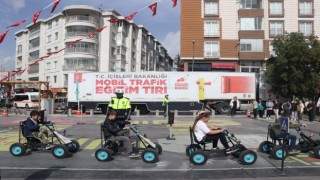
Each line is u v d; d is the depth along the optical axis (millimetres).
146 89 31703
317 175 8000
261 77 40188
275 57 39562
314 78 35969
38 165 8914
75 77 32344
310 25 45469
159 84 31672
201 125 9383
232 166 8883
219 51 45281
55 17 64812
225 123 21766
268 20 45625
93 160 9562
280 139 10062
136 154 9492
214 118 26875
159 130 17312
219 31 45406
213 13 45656
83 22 59969
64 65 61531
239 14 45250
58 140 10203
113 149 9766
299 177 7809
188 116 28891
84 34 60312
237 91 31719
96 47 61750
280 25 45500
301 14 45438
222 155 9320
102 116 28703
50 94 38812
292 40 36531
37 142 10094
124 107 11367
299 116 23734
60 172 8211
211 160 9539
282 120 9000
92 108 32156
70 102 32375
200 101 31578
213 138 9305
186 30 45719
